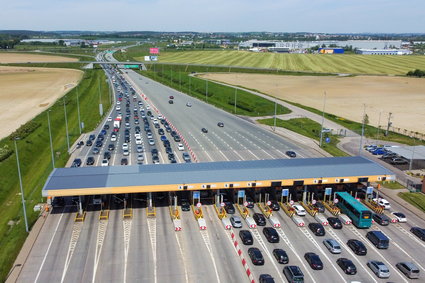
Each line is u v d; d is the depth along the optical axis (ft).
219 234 198.90
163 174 226.99
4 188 256.73
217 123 457.27
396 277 166.20
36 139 361.51
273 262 174.81
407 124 463.01
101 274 164.55
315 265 169.17
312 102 604.08
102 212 217.56
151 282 159.94
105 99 605.31
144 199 234.58
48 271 165.99
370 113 523.29
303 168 242.17
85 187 206.69
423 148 339.16
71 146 358.23
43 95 617.21
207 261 175.32
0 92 640.17
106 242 189.47
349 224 214.07
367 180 234.38
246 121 477.77
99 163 305.73
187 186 213.87
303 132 422.41
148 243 189.06
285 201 240.94
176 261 174.81
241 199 237.04
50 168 298.15
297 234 200.75
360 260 178.70
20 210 226.38
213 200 238.07
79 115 461.78
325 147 363.35
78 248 183.83
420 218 223.30
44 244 187.01
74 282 159.02
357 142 391.86
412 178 288.71
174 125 445.37
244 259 175.73
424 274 168.55
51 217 214.48
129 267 169.78
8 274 163.32
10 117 462.60
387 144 383.24
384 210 231.30
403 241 196.85
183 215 218.59
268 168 240.32
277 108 543.80
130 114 500.33
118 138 386.32
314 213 221.25
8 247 183.52
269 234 192.54
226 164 248.11
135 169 236.43
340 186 248.73
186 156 315.99
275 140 388.37
